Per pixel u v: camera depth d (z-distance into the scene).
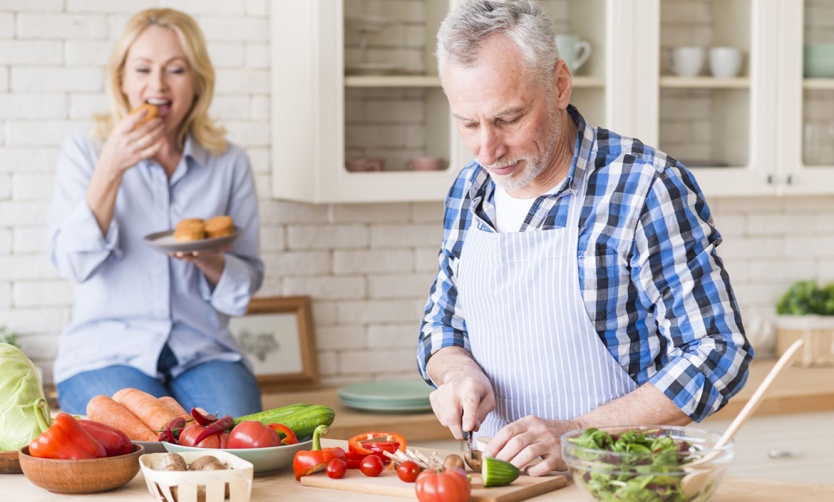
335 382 3.69
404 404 3.19
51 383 3.44
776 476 3.41
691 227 1.96
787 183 3.60
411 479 1.72
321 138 3.22
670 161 2.01
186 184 3.16
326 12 3.20
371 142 3.30
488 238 2.10
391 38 3.32
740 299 4.01
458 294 2.23
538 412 2.09
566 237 2.02
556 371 2.07
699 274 1.94
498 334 2.11
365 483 1.72
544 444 1.75
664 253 1.96
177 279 3.12
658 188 1.97
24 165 3.39
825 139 3.64
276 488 1.75
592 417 1.86
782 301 3.96
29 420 1.88
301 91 3.30
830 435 3.47
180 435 1.87
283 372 3.58
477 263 2.12
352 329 3.70
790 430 3.43
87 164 3.10
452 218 2.25
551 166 2.05
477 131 1.91
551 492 1.70
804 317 3.85
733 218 3.98
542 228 2.05
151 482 1.62
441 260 2.28
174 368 3.09
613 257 2.00
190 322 3.13
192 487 1.59
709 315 1.92
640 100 3.44
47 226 3.42
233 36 3.53
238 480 1.61
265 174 3.59
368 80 3.27
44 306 3.43
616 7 3.39
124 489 1.75
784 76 3.57
